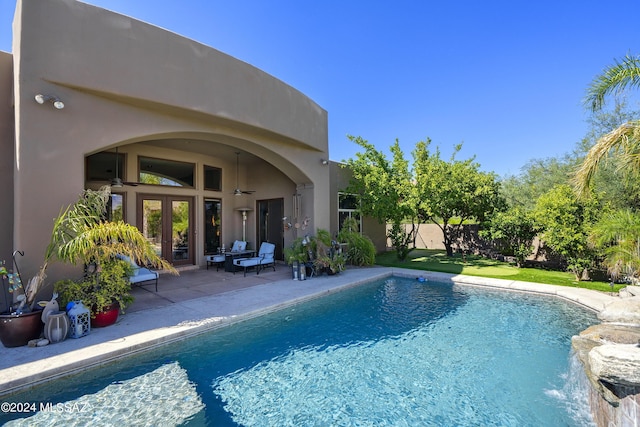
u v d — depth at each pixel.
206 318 5.70
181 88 6.82
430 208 12.54
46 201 5.28
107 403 3.56
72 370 3.94
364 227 15.17
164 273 10.21
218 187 12.60
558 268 11.24
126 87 6.08
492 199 13.26
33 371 3.71
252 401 3.71
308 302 7.41
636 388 2.54
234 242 12.74
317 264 9.84
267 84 8.79
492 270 11.12
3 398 3.45
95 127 5.90
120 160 9.88
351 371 4.43
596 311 6.67
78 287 5.08
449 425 3.29
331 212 12.99
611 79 5.26
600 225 7.78
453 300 7.88
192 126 7.48
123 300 5.82
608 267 7.83
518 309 7.12
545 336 5.64
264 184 13.13
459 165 12.88
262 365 4.56
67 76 5.48
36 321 4.55
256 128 8.53
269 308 6.54
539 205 10.05
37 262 5.17
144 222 10.33
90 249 5.01
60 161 5.45
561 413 3.46
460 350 5.10
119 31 6.06
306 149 10.84
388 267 11.84
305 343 5.32
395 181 12.75
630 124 4.84
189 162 11.47
